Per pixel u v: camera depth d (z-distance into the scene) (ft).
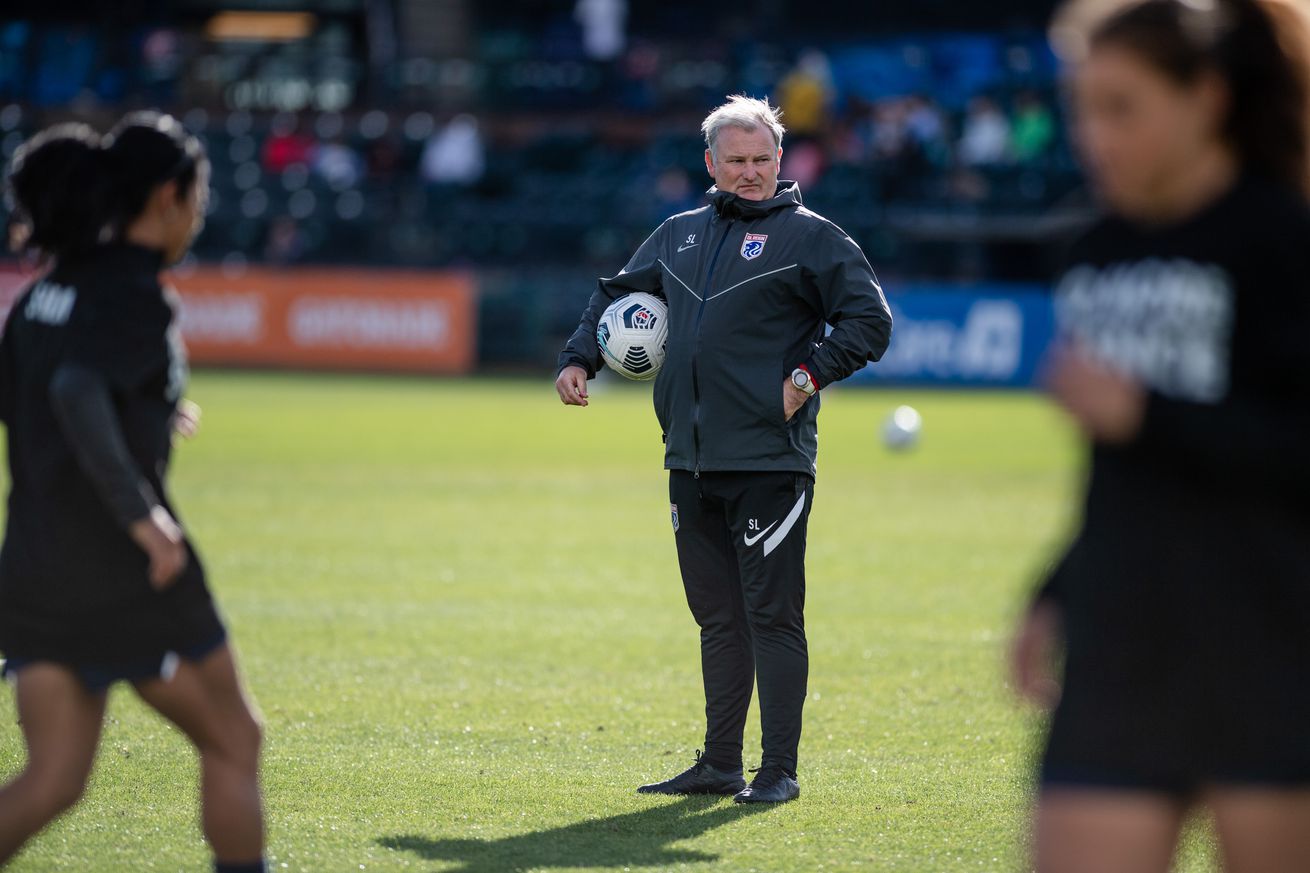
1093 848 31.30
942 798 61.87
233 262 334.65
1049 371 31.37
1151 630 31.45
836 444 209.77
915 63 392.47
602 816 59.26
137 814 57.93
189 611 42.55
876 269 327.67
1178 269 31.45
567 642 94.32
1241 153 32.17
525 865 52.49
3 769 65.00
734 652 64.03
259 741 44.68
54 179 41.14
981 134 345.92
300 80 376.89
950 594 110.93
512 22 413.39
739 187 63.00
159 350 41.24
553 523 142.20
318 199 339.36
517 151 357.00
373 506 149.79
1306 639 30.91
